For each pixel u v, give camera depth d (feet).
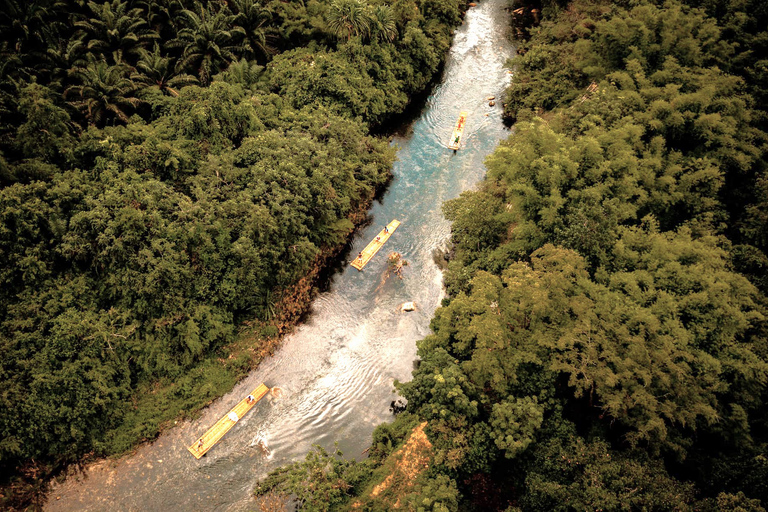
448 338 122.42
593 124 140.36
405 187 173.78
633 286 109.19
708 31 158.81
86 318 114.73
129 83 148.36
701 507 84.99
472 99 206.90
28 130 126.93
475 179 175.32
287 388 125.70
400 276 149.07
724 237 119.34
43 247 116.67
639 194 126.82
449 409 105.81
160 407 117.91
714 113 136.98
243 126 150.51
